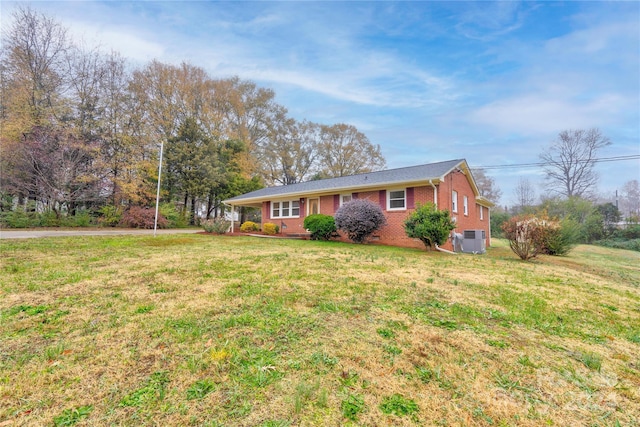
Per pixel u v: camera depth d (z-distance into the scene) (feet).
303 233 50.08
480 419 5.49
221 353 7.61
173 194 76.95
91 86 61.82
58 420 5.26
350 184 43.47
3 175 51.21
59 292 12.87
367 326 9.66
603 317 11.47
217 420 5.31
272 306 11.29
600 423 5.47
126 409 5.56
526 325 10.22
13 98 52.65
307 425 5.24
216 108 89.04
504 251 42.24
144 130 70.18
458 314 11.04
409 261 23.32
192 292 13.09
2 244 26.89
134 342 8.23
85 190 58.59
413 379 6.72
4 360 7.23
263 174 102.06
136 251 25.57
